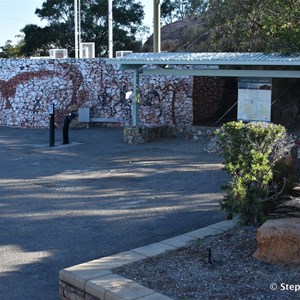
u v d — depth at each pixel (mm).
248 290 4836
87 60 24625
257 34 20453
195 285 5016
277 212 6742
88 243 7414
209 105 24891
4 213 9227
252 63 16031
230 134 6883
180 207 9367
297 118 20328
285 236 5422
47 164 14531
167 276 5281
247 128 6852
